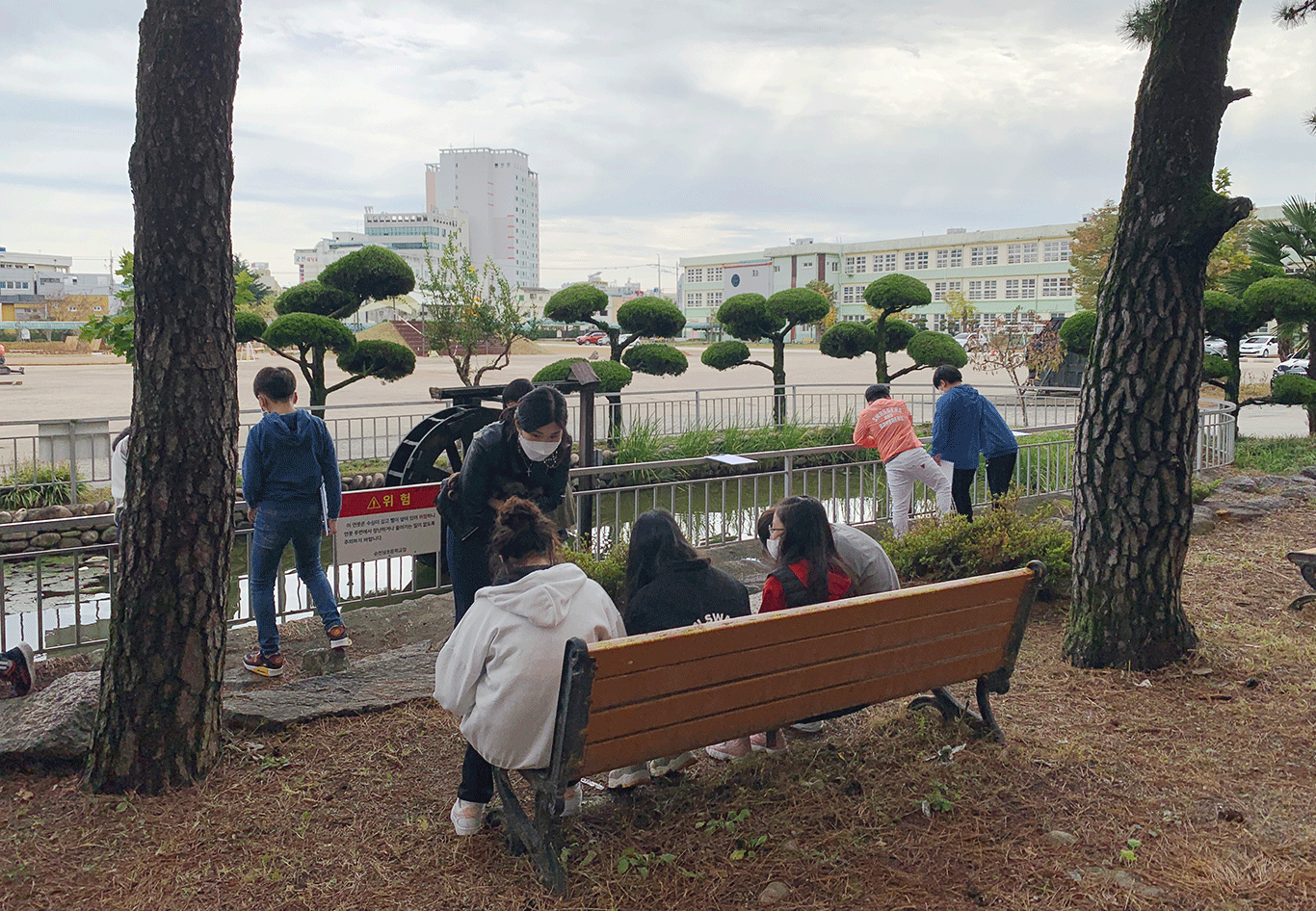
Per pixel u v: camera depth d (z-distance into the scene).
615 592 5.78
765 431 15.05
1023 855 2.90
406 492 6.46
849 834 3.02
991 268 85.25
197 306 3.30
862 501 8.34
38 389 28.67
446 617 5.99
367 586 8.19
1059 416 20.42
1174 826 3.07
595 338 75.19
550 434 3.75
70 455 10.52
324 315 14.08
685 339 102.69
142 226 3.26
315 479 4.92
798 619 2.95
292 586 8.19
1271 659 4.59
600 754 2.74
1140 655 4.55
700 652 2.78
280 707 4.09
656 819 3.21
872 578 4.14
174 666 3.38
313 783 3.50
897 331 20.03
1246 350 42.78
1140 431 4.44
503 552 3.01
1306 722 3.86
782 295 18.17
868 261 93.62
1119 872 2.79
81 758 3.58
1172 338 4.35
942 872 2.82
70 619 7.28
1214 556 6.79
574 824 3.17
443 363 46.12
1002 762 3.54
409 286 14.69
